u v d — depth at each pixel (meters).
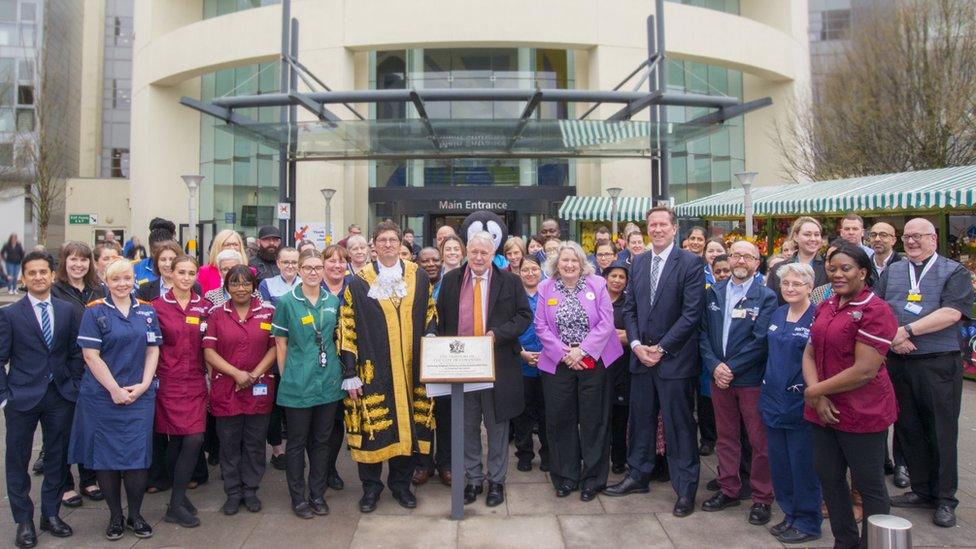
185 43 21.59
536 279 5.93
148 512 4.75
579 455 5.17
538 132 10.96
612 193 15.96
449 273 5.16
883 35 18.86
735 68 21.92
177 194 23.34
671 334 4.65
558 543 4.19
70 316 4.43
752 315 4.57
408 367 4.86
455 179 20.55
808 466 4.15
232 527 4.47
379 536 4.31
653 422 5.03
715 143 22.92
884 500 3.63
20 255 24.41
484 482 5.41
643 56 19.83
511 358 4.98
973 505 4.69
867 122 18.56
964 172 10.80
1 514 4.72
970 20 16.66
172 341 4.51
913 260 4.74
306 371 4.65
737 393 4.65
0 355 4.11
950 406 4.44
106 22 43.59
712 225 18.00
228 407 4.69
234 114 10.32
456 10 19.16
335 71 19.39
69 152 38.72
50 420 4.33
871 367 3.49
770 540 4.23
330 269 5.34
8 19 32.31
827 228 13.23
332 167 19.25
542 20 19.30
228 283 4.77
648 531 4.38
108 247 5.94
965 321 4.68
